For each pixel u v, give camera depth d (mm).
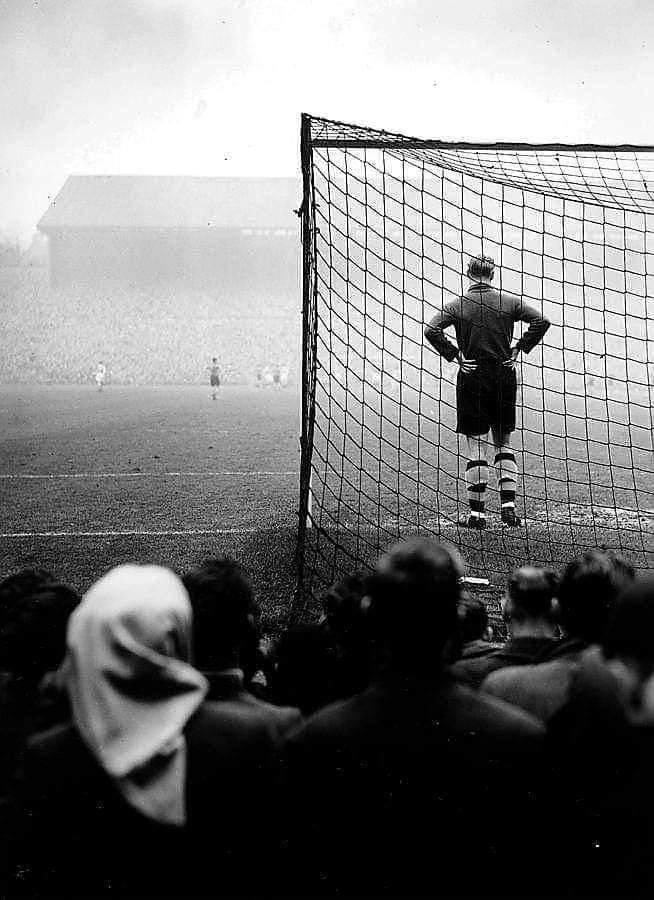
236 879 1938
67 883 1858
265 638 5652
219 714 2000
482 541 8156
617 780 1832
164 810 1828
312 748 1941
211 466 13703
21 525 9250
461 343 8492
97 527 9141
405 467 13633
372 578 2051
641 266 43188
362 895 1956
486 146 7031
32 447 15836
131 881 1867
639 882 1801
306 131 6895
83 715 1809
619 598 1849
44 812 1855
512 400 8555
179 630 1874
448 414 24016
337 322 44219
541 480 12125
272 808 1990
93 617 1823
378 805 1903
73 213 71062
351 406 27234
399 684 1985
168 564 7602
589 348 42094
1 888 1874
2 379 46031
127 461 14172
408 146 6883
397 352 42844
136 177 74562
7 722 2330
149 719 1825
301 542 6906
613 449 16391
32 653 2426
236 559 7688
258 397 32188
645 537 8523
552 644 2805
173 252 71875
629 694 1804
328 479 12383
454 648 3057
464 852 1918
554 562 7445
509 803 1912
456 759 1901
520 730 1953
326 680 2930
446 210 43688
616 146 6977
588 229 43094
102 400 30031
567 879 1949
